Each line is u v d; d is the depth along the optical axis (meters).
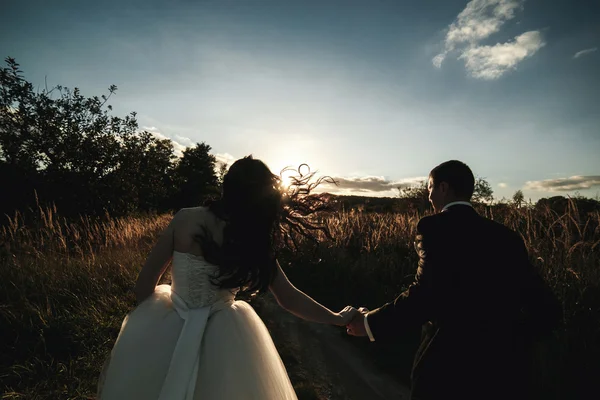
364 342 4.44
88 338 3.87
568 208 4.51
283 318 5.23
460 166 2.02
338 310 5.34
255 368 1.67
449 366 1.64
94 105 14.86
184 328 1.61
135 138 16.27
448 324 1.70
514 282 1.73
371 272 6.11
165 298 1.79
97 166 14.90
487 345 1.63
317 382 3.55
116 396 1.51
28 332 3.82
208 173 37.81
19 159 13.01
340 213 9.30
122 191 15.47
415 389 1.75
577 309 3.51
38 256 6.19
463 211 1.92
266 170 1.75
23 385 3.05
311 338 4.59
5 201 11.53
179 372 1.51
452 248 1.76
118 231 8.62
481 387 1.59
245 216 1.65
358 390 3.44
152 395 1.51
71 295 4.93
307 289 6.13
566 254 4.17
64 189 13.55
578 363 3.07
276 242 1.85
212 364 1.59
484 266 1.71
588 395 2.87
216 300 1.72
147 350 1.58
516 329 1.71
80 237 7.67
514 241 1.83
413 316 1.74
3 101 12.94
